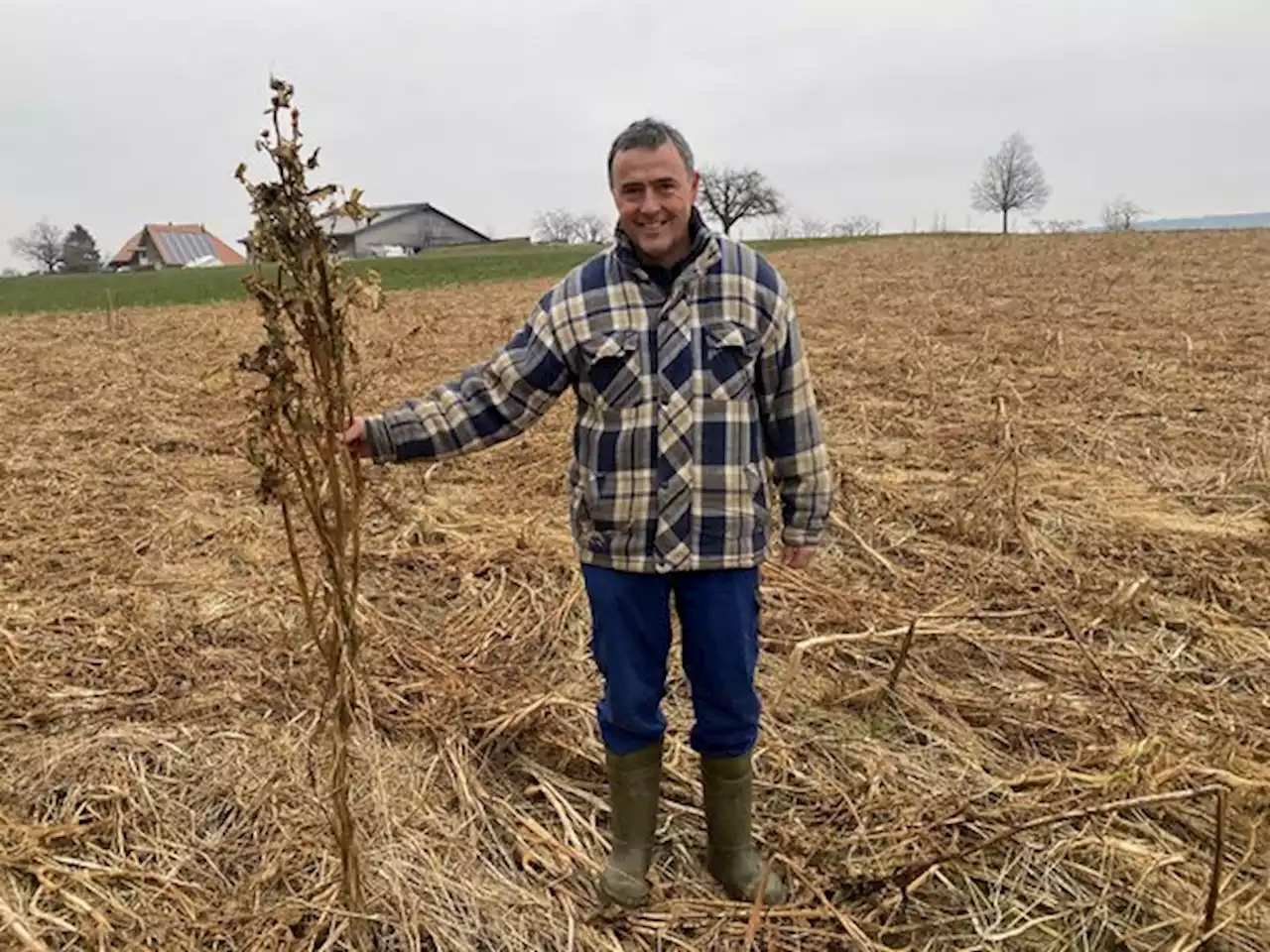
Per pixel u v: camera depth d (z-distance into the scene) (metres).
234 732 3.16
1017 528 4.72
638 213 2.07
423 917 2.39
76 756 3.01
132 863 2.57
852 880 2.50
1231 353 9.37
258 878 2.49
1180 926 2.37
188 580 4.41
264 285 1.86
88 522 5.25
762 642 3.76
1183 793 2.28
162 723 3.23
